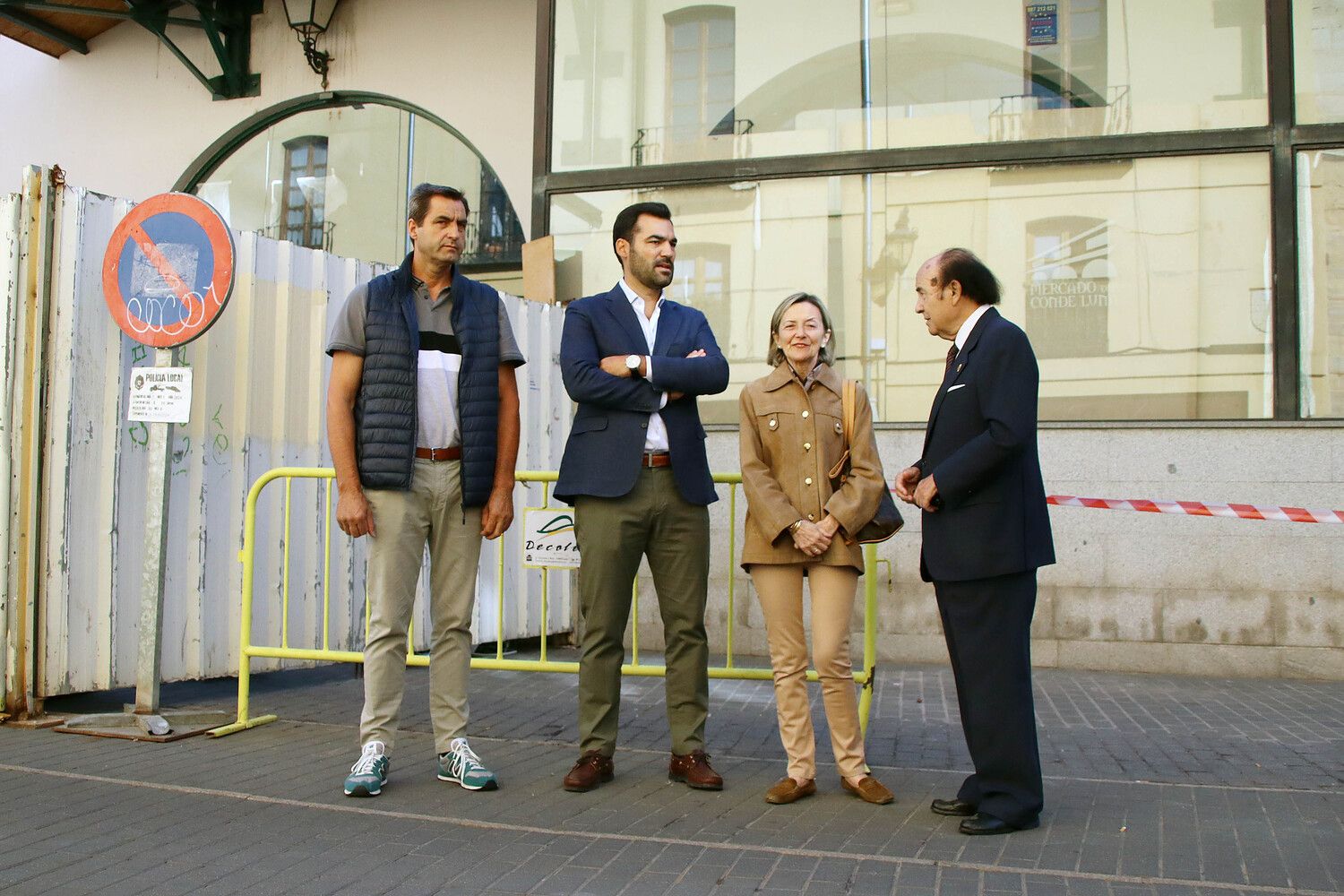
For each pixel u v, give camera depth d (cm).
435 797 412
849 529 405
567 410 841
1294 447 720
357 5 1125
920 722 573
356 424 427
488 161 1077
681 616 434
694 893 314
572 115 869
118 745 490
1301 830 373
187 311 511
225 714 541
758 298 825
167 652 573
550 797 415
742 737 539
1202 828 376
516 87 1073
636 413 424
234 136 1158
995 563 370
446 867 335
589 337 429
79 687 539
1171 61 768
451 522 435
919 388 792
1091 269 770
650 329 439
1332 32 743
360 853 348
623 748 507
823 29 829
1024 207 784
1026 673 377
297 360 646
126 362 558
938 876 327
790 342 420
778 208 826
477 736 533
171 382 516
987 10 801
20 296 524
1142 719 584
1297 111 744
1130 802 411
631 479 418
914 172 804
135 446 561
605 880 325
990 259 787
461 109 1089
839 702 418
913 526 770
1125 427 744
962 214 793
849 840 362
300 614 646
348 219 1128
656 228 435
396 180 1115
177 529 580
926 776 455
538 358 806
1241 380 743
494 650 773
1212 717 588
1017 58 795
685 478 426
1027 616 379
